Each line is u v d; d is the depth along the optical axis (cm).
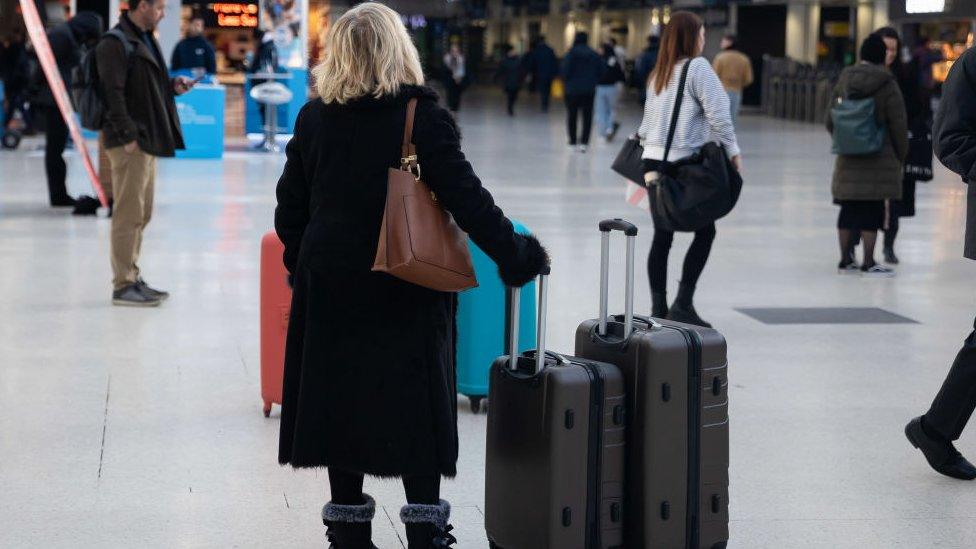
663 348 363
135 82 778
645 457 364
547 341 714
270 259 544
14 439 524
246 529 427
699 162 730
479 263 555
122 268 805
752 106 4034
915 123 992
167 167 1714
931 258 1061
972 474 488
